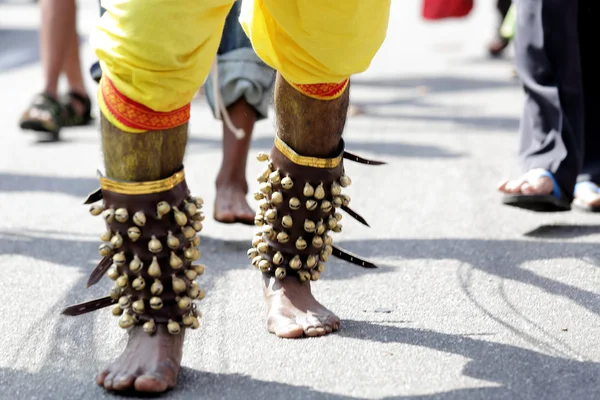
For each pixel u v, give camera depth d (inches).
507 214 229.6
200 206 130.6
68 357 143.6
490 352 141.9
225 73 205.2
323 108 138.6
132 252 128.1
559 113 210.1
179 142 125.6
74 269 190.7
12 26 767.7
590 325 153.8
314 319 150.0
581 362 138.0
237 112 207.8
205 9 115.6
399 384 130.3
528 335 149.3
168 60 115.4
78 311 131.8
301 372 135.1
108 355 144.2
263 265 151.3
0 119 385.1
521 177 214.1
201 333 151.3
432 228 217.6
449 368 135.8
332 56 128.4
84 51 583.2
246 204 209.9
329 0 122.3
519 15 213.6
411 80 488.4
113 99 120.8
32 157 310.0
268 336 149.4
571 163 210.5
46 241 211.6
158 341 129.8
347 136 337.4
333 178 145.1
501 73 508.7
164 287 129.6
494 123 362.3
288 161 143.3
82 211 239.5
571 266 185.6
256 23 130.2
